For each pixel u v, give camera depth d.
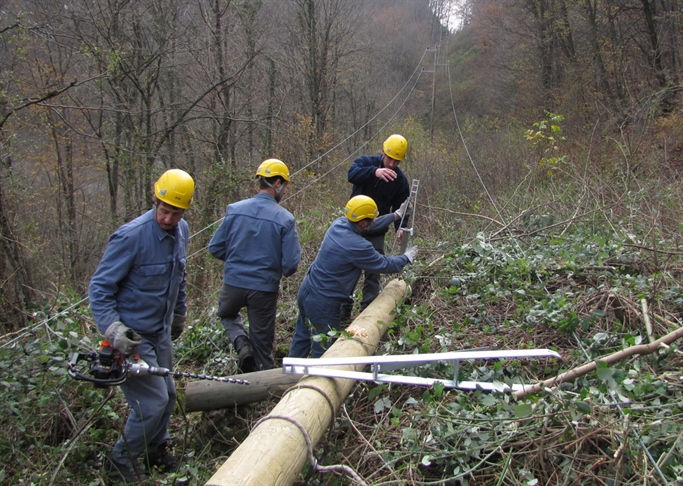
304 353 4.93
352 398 3.88
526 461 2.90
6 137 10.15
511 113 24.16
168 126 13.73
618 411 2.99
